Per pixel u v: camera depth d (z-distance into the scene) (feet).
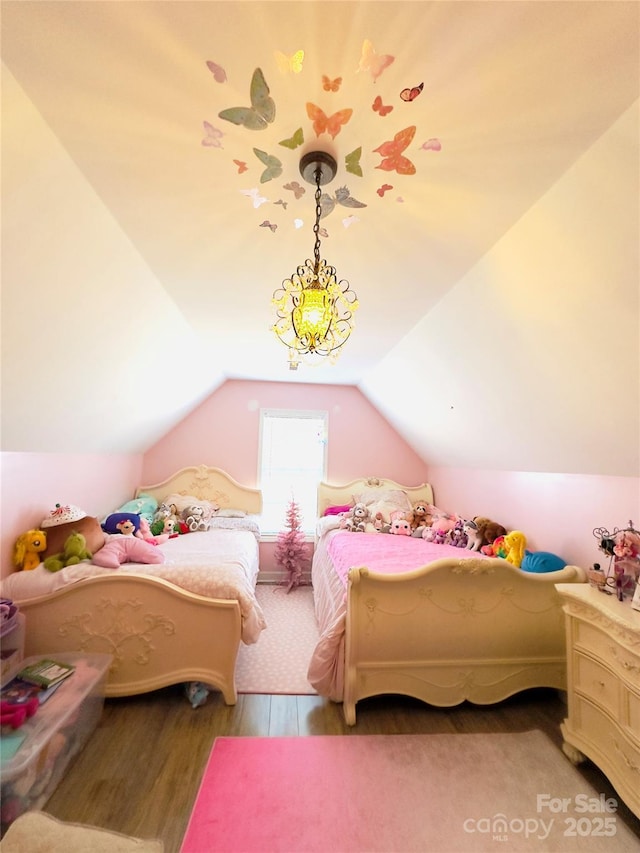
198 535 11.23
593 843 4.39
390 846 4.30
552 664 6.81
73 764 5.25
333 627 6.77
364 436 14.79
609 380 5.15
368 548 9.75
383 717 6.49
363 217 4.80
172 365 9.51
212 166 3.98
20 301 4.61
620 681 4.86
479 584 6.62
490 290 5.76
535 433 7.44
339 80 3.04
